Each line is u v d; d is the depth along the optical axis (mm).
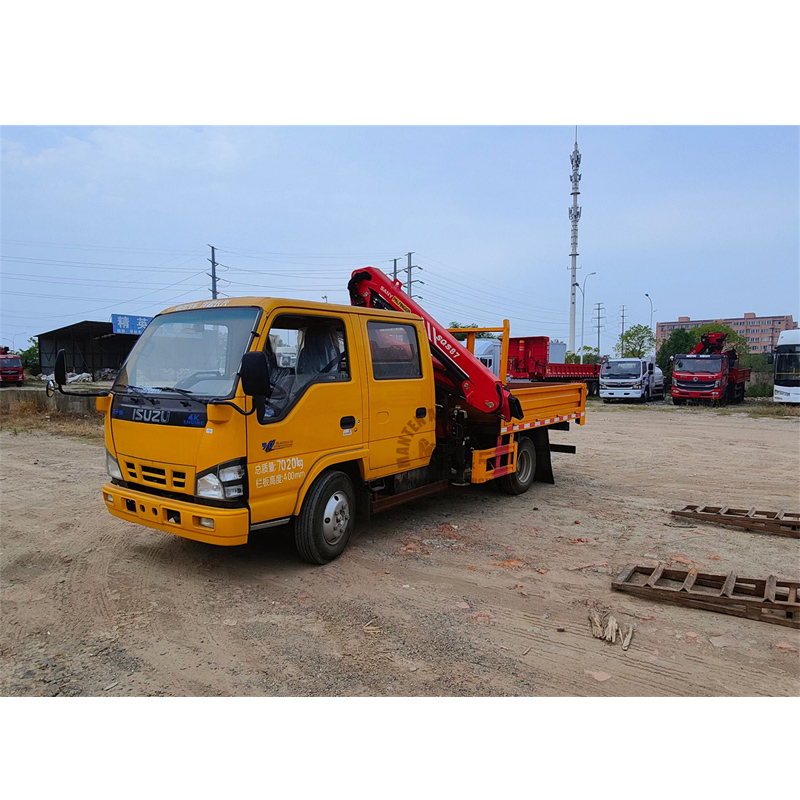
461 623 4180
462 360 6719
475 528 6465
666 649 3855
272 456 4633
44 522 6512
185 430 4496
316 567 5203
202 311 4938
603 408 25234
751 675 3570
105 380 39406
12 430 14477
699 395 25969
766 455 11766
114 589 4715
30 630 4051
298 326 5012
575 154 40406
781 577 5129
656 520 6871
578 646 3883
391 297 6965
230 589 4719
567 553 5668
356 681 3457
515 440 7871
